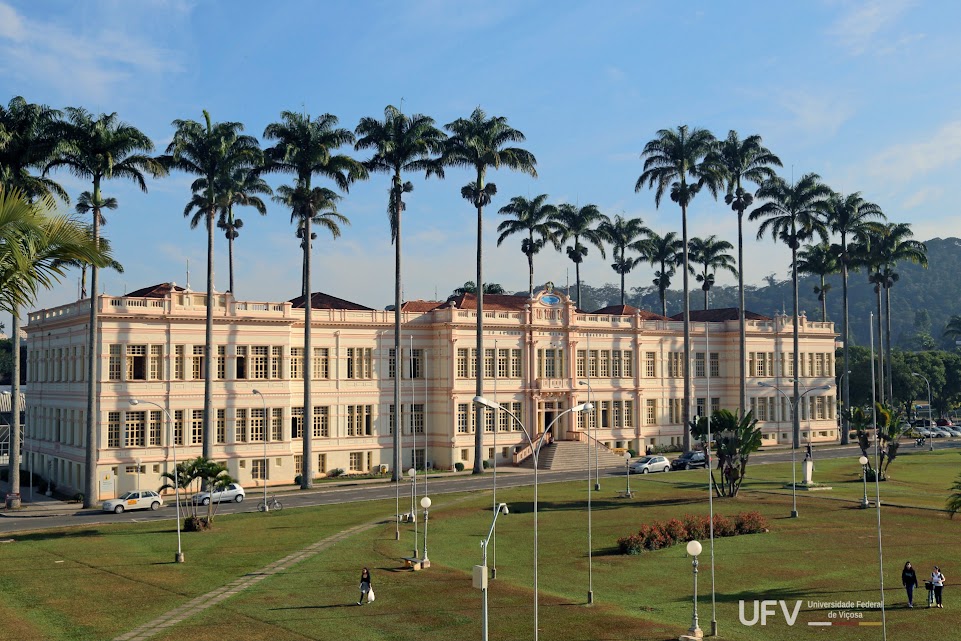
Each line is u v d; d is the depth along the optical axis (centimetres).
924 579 4144
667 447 11031
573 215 12112
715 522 5222
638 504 6475
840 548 4866
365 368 9044
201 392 7825
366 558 4638
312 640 3225
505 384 9662
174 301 7725
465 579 4147
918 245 12231
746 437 6669
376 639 3231
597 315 10562
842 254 11875
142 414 7512
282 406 8256
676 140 9912
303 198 7725
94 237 1842
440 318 9450
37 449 8688
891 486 7400
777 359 11962
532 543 5059
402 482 8125
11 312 1788
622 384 10656
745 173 10700
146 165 6844
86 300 7606
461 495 7075
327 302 9312
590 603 3700
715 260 13375
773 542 5038
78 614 3584
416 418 9381
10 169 6400
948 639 3219
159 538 5269
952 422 16025
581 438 9975
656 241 13438
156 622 3466
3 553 4838
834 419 12381
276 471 8162
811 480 7362
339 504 6694
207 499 6894
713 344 11738
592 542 5078
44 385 8594
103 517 6269
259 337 8162
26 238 1672
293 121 7750
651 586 4047
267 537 5262
